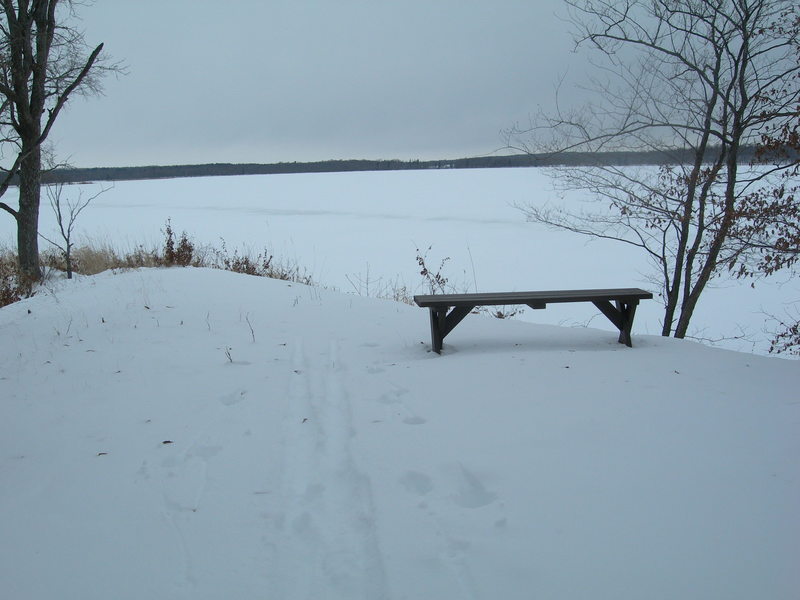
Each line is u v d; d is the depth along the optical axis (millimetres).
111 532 2625
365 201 39812
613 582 2113
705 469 2896
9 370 4992
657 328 11281
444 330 5199
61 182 13422
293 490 2943
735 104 7660
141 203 41188
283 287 8898
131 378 4680
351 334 6062
